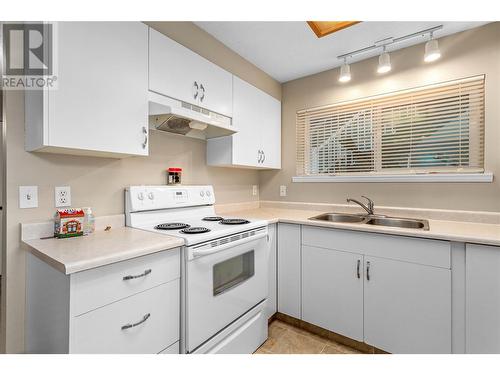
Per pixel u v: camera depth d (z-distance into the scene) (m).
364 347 1.72
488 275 1.31
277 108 2.73
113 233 1.39
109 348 0.98
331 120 2.54
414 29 1.86
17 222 1.20
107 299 0.98
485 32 1.79
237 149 2.13
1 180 1.32
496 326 1.30
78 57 1.15
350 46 2.11
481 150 1.84
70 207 1.37
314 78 2.63
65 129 1.11
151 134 1.79
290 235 2.04
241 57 2.30
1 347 1.22
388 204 2.19
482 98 1.83
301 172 2.74
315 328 1.94
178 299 1.26
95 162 1.48
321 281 1.87
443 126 1.98
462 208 1.88
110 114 1.27
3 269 1.18
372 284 1.66
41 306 1.08
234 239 1.54
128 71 1.36
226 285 1.50
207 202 2.05
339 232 1.79
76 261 0.90
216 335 1.41
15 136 1.19
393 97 2.19
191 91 1.73
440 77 1.96
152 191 1.68
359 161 2.37
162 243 1.17
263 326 1.81
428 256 1.47
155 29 1.62
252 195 2.87
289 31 1.93
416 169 2.10
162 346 1.18
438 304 1.44
